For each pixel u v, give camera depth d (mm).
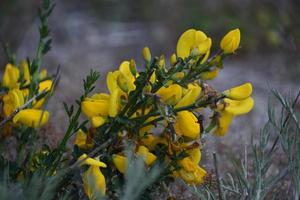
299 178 712
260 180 710
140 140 697
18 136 787
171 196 725
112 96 672
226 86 1466
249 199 711
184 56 706
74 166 649
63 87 1263
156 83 681
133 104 680
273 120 727
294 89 1365
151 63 691
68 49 1672
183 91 696
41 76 855
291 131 798
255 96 1378
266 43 1645
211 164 875
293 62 1416
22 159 761
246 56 1644
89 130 704
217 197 754
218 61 698
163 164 670
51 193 639
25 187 653
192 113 694
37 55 801
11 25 1511
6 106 756
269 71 1504
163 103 663
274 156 917
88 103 680
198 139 698
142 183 609
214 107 686
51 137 892
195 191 708
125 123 675
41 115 707
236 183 779
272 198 751
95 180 646
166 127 684
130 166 605
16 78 809
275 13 1643
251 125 1080
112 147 690
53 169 694
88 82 688
